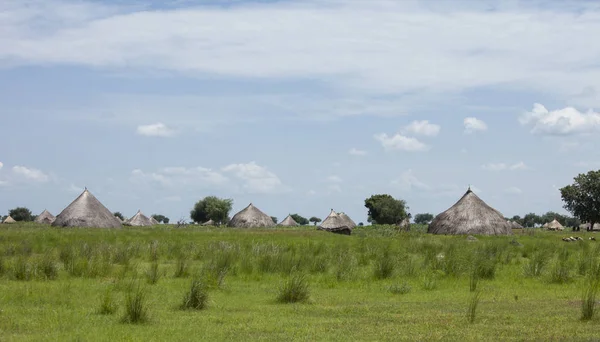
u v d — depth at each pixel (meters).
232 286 19.14
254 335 11.62
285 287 16.55
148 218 109.62
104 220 66.00
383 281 20.94
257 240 40.34
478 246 34.25
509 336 11.53
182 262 21.77
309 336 11.54
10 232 46.19
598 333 11.80
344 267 22.34
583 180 104.12
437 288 19.23
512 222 111.12
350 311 14.59
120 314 13.65
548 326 12.55
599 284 18.94
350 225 91.88
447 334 11.73
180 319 13.34
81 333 11.46
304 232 59.31
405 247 35.44
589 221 107.12
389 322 13.09
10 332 11.61
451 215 61.59
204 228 69.19
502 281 21.08
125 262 24.30
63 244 32.66
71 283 18.70
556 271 21.19
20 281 19.42
